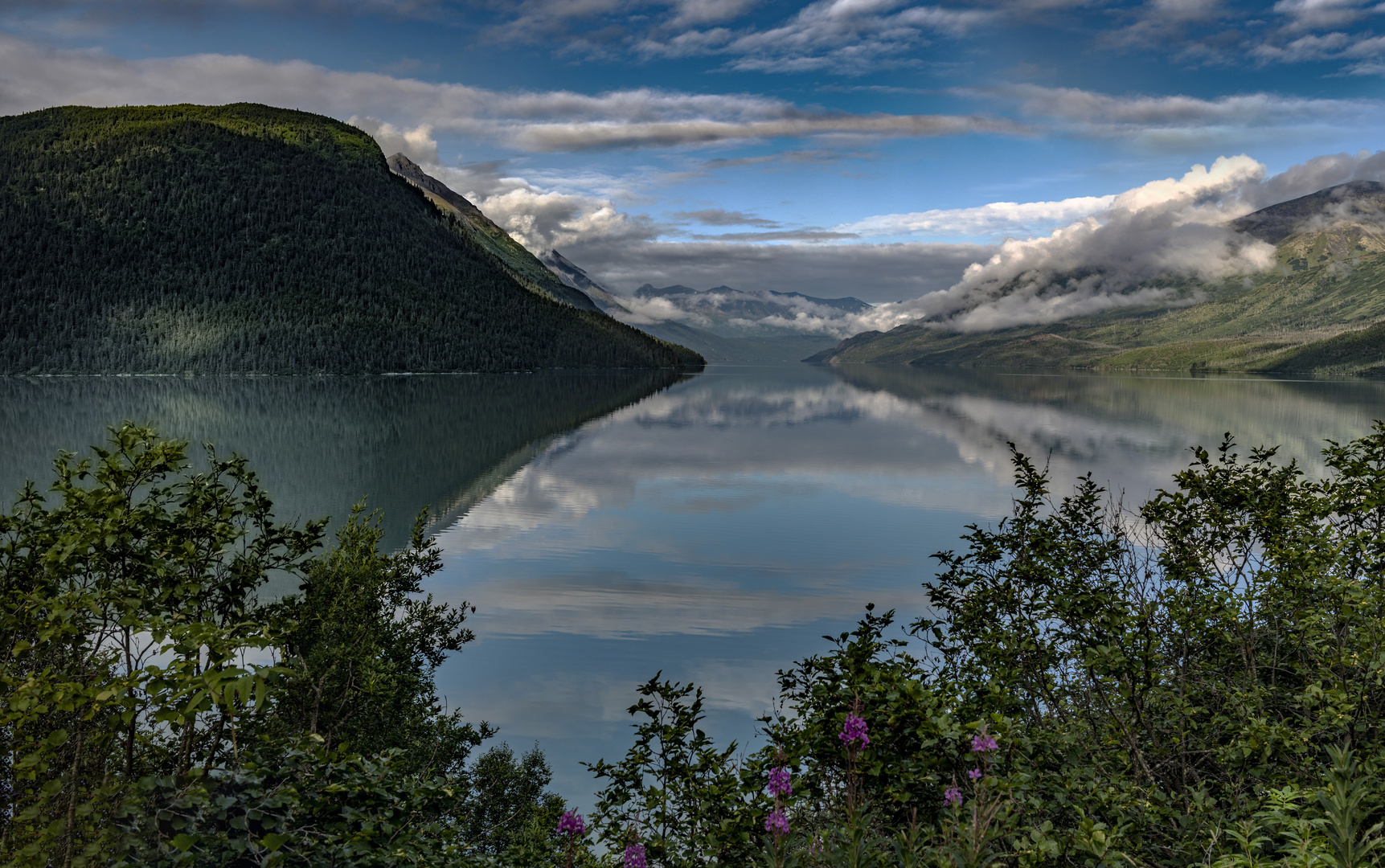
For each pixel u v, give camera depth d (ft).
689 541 196.24
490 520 229.25
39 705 17.74
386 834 21.67
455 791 24.80
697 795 24.38
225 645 17.97
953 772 21.09
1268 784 22.18
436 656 71.61
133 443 27.89
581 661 105.81
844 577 158.61
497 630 119.75
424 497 278.05
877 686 21.97
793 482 298.35
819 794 22.90
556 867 28.81
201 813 17.57
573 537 202.69
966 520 221.46
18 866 17.22
